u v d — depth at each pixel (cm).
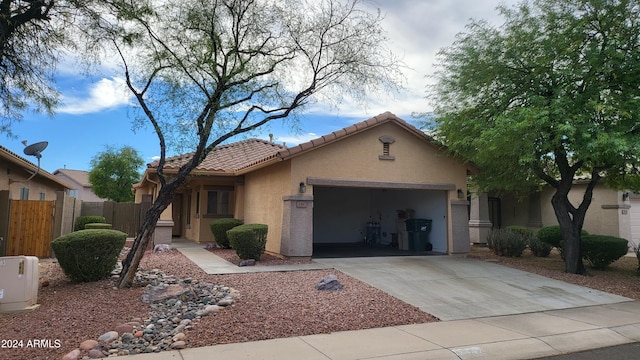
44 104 977
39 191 2003
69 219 1442
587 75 1035
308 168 1312
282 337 620
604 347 635
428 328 690
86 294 799
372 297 866
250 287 909
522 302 888
